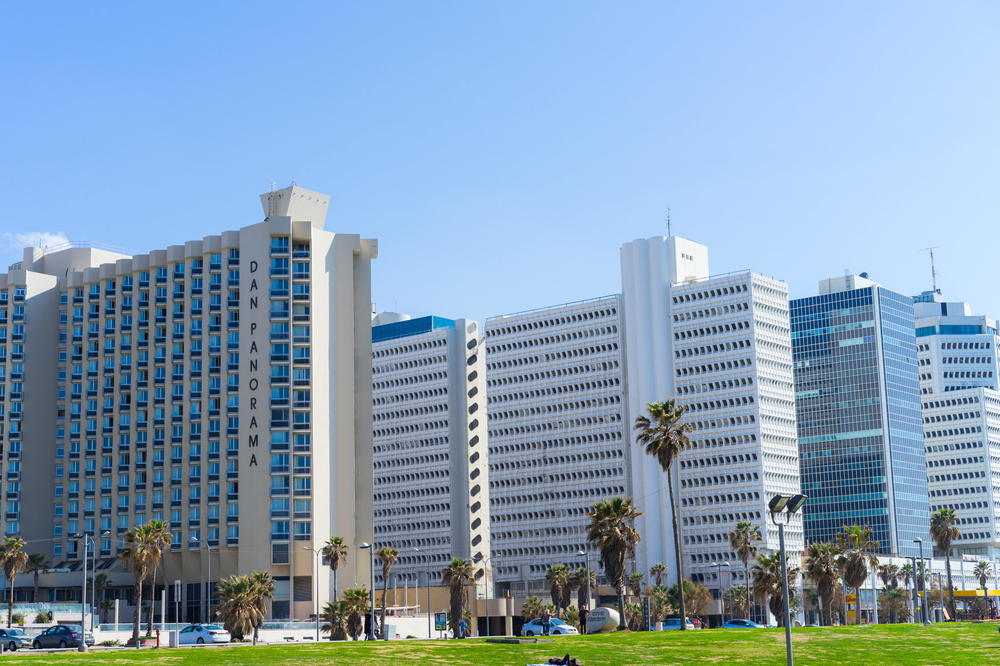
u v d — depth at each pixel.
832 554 164.25
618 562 125.62
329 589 187.62
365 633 163.38
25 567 192.50
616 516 127.12
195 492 193.38
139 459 199.62
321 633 166.75
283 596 184.62
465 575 192.75
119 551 198.12
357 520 194.38
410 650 72.38
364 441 196.62
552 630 108.81
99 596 194.12
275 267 196.50
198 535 191.12
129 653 71.31
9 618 158.88
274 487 188.62
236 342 196.62
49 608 168.25
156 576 195.00
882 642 77.94
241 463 190.62
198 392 197.25
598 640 80.56
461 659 67.88
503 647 74.88
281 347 194.12
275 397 192.12
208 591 188.38
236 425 193.62
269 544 186.00
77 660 66.12
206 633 115.81
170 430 197.88
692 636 83.31
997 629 89.75
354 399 197.75
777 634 85.06
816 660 68.50
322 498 190.75
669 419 123.12
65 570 195.12
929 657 69.75
